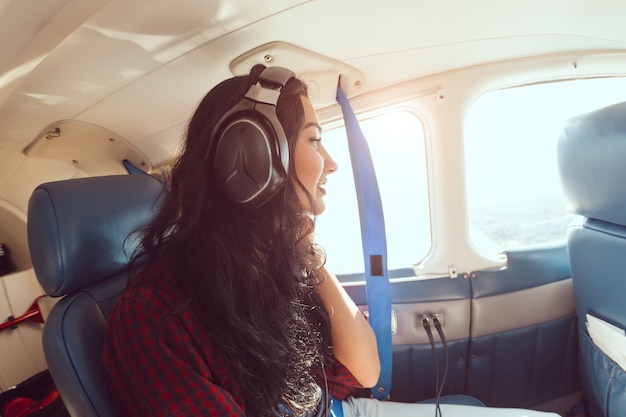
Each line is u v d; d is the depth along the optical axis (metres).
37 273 0.72
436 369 1.33
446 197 1.37
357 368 0.90
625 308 1.09
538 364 1.47
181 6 0.73
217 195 0.61
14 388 1.64
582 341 1.37
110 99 1.07
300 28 0.90
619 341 1.11
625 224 1.06
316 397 0.73
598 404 1.30
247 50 0.94
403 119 1.37
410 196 1.43
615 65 1.27
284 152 0.56
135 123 1.27
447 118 1.32
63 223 0.72
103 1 0.51
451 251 1.39
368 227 1.17
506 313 1.41
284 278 0.67
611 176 1.04
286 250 0.65
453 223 1.38
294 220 0.65
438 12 0.91
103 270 0.80
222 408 0.54
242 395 0.62
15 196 1.58
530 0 0.91
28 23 0.47
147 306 0.54
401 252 1.47
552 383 1.49
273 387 0.63
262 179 0.54
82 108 1.11
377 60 1.12
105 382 0.70
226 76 1.04
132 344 0.52
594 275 1.22
